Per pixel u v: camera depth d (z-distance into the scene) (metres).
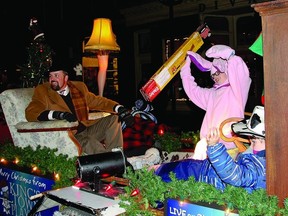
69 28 15.12
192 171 2.72
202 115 10.40
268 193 2.11
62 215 2.88
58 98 4.84
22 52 16.91
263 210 1.97
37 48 5.70
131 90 13.00
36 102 4.74
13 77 17.28
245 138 2.85
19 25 17.00
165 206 2.39
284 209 1.96
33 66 5.69
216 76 3.41
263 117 2.37
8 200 4.51
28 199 4.16
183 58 3.62
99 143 4.51
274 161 2.08
